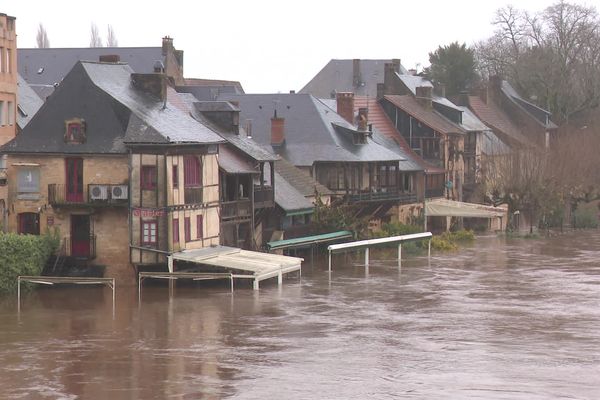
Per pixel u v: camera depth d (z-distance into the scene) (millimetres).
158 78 132375
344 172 174375
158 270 124125
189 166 126312
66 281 115688
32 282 117875
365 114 192625
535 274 144125
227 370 84938
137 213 122125
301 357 89375
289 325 103062
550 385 80625
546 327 103250
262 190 144625
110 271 123812
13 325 101812
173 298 117250
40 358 88750
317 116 181125
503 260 161875
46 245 121625
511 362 88000
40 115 125562
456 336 98562
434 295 123250
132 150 121688
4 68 137000
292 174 164375
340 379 82250
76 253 124688
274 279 133500
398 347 93500
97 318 105375
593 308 114750
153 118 125875
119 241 123438
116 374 83625
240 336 97750
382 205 184375
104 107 124562
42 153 123688
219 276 121250
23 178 124812
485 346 94250
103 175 123000
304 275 139750
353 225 162625
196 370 84875
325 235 155875
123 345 93688
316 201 160125
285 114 182875
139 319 105188
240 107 186875
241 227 141000
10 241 116750
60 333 98438
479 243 191500
